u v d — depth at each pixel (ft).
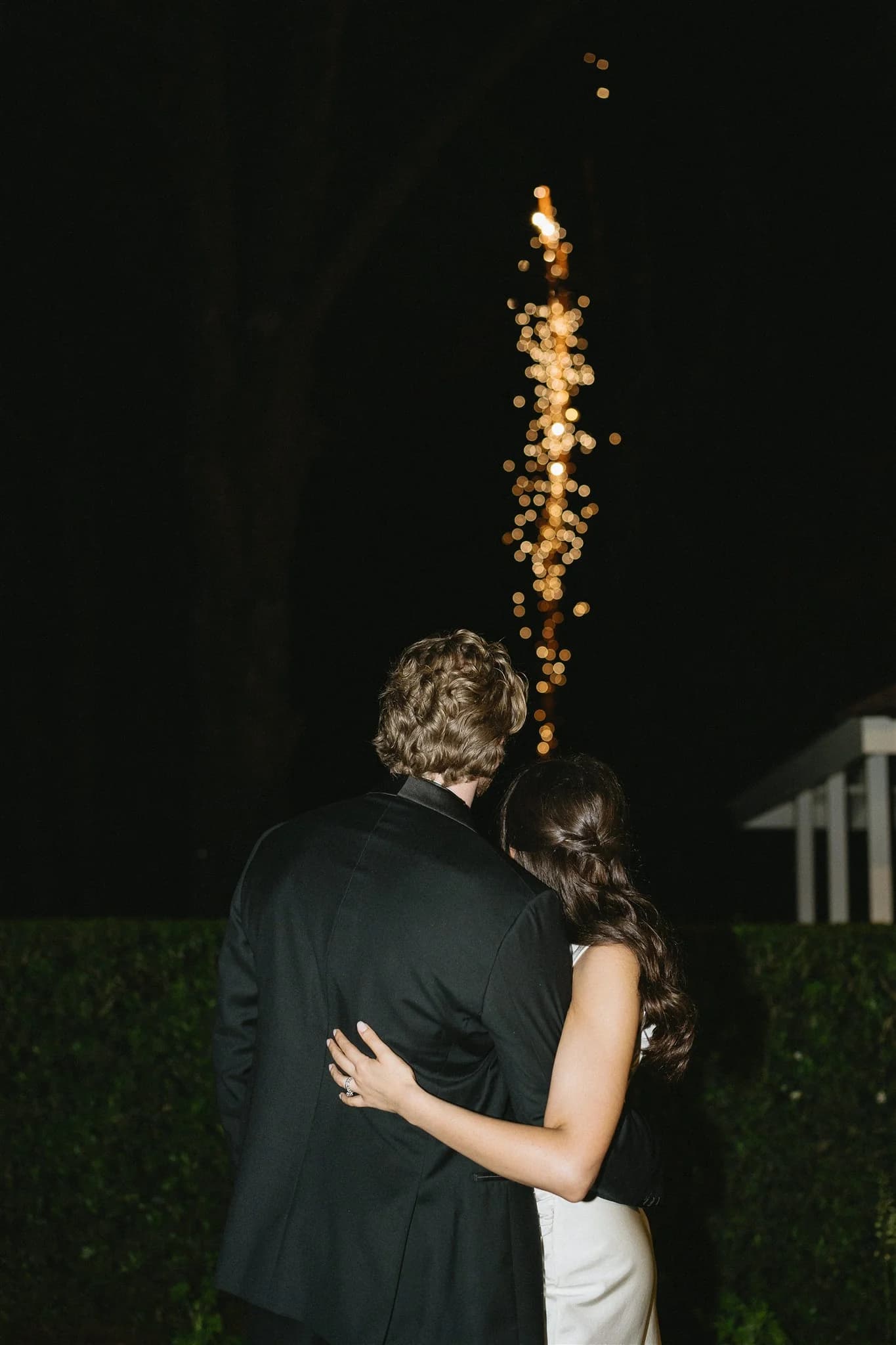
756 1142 14.90
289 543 29.94
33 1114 16.11
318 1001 7.43
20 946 16.19
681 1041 8.61
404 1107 7.06
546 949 7.27
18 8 30.78
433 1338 7.09
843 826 25.22
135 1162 16.03
